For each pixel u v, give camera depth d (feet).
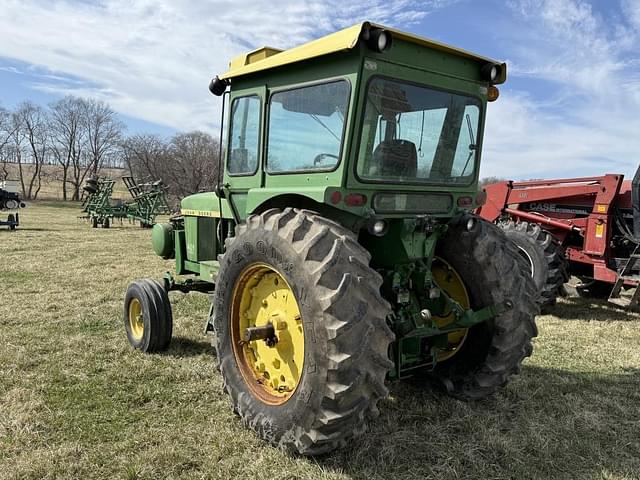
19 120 166.81
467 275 11.92
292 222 9.59
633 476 9.54
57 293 23.35
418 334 10.69
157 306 15.21
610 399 12.98
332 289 8.70
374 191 10.04
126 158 149.07
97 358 14.85
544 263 22.38
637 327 20.30
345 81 9.48
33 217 77.56
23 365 14.07
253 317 11.03
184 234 17.70
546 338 18.48
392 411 11.87
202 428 10.87
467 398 12.31
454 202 11.71
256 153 11.85
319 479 9.14
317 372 8.79
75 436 10.44
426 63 10.32
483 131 11.85
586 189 23.61
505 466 9.78
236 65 12.61
